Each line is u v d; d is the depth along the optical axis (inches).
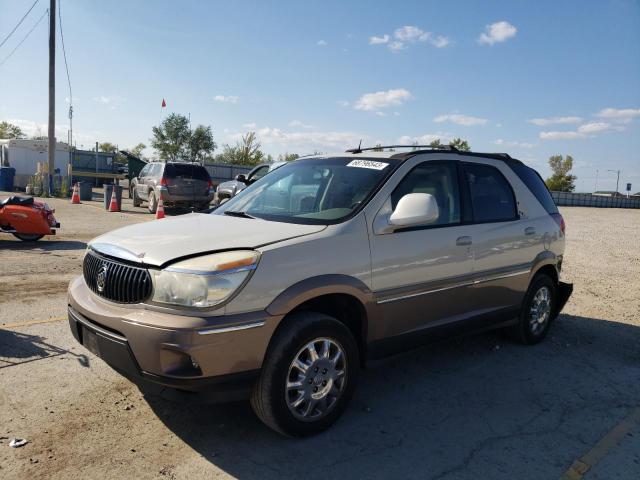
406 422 148.9
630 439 143.4
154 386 124.3
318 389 137.4
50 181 957.2
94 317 130.5
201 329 116.9
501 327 203.5
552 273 223.9
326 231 141.9
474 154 196.9
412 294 159.0
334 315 151.4
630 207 2319.1
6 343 192.2
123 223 574.6
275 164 618.5
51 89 946.7
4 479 114.6
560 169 3176.7
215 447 131.2
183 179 705.0
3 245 395.9
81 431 135.8
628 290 335.3
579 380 184.4
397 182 161.9
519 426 149.0
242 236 135.9
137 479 116.9
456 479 122.2
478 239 180.5
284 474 121.2
